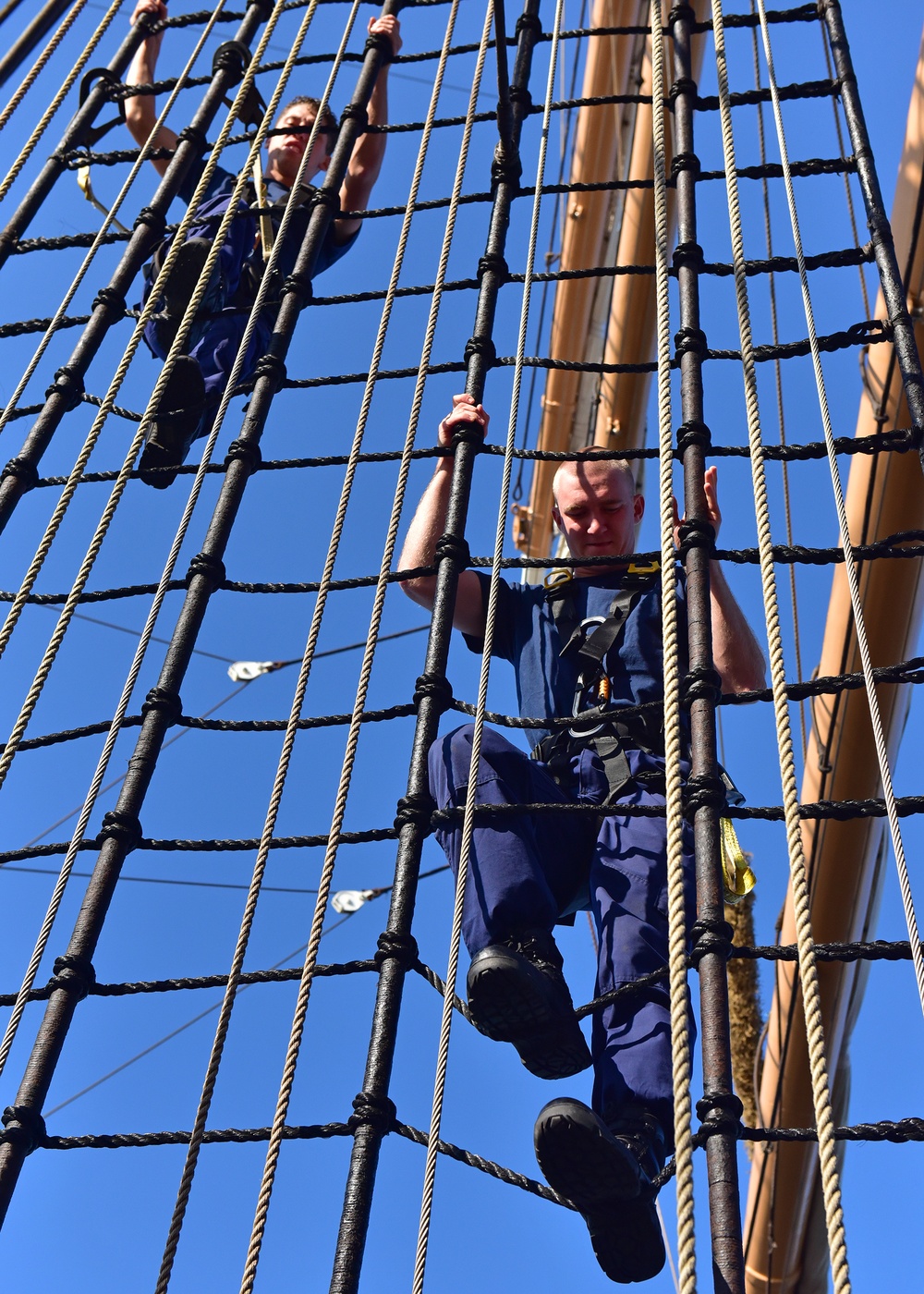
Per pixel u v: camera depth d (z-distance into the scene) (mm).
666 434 3580
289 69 5809
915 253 7086
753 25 5438
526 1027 3432
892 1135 2891
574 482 4664
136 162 5852
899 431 3975
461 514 4266
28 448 4879
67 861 3770
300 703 3842
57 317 5328
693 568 3840
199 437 5605
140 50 6527
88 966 3607
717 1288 2746
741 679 4270
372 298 5219
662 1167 3336
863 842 7871
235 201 5402
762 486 3508
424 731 3812
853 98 4902
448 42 5926
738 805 3840
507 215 5219
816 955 3092
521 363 4395
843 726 7676
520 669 4449
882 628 7500
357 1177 3072
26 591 4246
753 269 4461
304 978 3244
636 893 3756
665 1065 3449
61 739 4113
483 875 3576
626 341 10305
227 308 5859
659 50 5172
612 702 4191
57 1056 3477
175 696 4102
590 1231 3314
